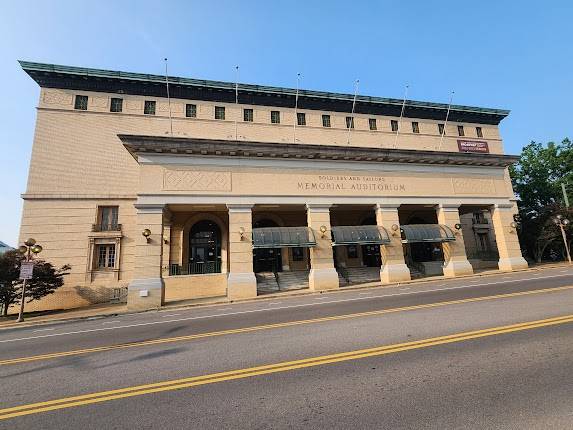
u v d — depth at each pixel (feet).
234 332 30.19
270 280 80.64
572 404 13.10
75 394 16.84
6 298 68.13
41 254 79.77
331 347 22.68
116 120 90.63
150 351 24.93
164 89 95.61
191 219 86.99
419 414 12.89
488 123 127.85
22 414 14.73
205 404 14.79
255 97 103.09
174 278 72.33
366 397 14.64
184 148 67.82
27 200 81.82
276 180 72.95
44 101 87.15
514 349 20.08
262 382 17.07
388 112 115.85
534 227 109.29
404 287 63.21
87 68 88.53
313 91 106.52
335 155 76.74
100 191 86.17
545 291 41.47
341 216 100.12
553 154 138.00
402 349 21.21
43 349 28.63
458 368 17.51
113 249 84.99
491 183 90.17
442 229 81.82
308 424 12.54
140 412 14.30
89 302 79.71
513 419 12.17
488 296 40.83
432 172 85.10
